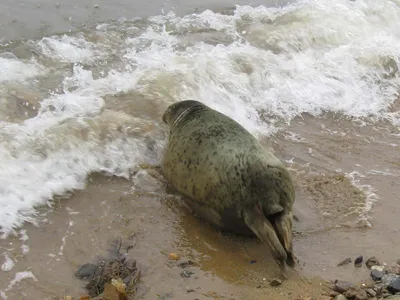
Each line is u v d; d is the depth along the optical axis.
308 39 9.42
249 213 6.57
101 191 7.11
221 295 6.34
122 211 6.95
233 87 8.37
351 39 9.62
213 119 7.03
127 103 8.00
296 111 8.25
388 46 9.32
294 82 8.59
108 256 6.58
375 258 6.64
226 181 6.67
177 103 7.46
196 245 6.72
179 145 7.04
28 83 8.15
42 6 9.91
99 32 9.20
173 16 10.16
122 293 6.25
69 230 6.75
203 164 6.81
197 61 8.63
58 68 8.47
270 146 7.74
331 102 8.42
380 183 7.38
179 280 6.43
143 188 7.18
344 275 6.50
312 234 6.82
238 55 8.84
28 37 8.96
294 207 7.05
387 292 6.38
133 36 9.20
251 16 10.38
